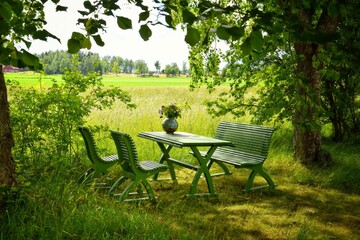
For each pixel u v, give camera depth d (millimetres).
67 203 4871
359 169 8352
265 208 5953
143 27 2506
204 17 2320
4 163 4684
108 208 5098
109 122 12172
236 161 6879
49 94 7211
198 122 12781
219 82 10984
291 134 11820
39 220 4320
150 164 6340
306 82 4047
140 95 25469
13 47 2568
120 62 172875
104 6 2607
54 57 76562
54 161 6582
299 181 7484
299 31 2246
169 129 7605
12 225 4121
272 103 8844
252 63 9938
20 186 4762
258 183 7445
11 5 2414
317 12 9570
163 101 20109
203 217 5430
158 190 6820
